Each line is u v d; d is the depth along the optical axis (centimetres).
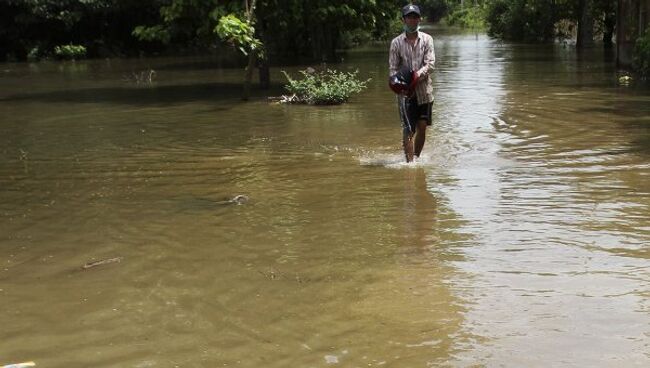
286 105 1294
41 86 1836
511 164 711
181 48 3581
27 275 432
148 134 979
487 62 2245
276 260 445
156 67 2566
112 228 526
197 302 383
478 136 885
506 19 4012
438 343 327
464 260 434
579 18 2978
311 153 806
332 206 571
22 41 3256
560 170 676
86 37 3450
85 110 1286
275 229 511
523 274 408
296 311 368
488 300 373
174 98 1466
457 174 672
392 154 790
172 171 726
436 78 1712
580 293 379
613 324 340
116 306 381
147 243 488
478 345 323
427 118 740
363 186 635
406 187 626
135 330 351
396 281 404
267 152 819
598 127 928
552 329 337
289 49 2759
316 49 2473
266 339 337
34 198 628
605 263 421
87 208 588
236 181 673
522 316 352
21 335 349
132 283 414
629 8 1864
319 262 440
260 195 614
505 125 968
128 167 752
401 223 516
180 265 442
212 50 3600
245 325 353
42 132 1022
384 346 325
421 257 443
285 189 634
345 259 443
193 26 1507
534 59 2348
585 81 1575
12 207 598
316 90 1296
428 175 673
